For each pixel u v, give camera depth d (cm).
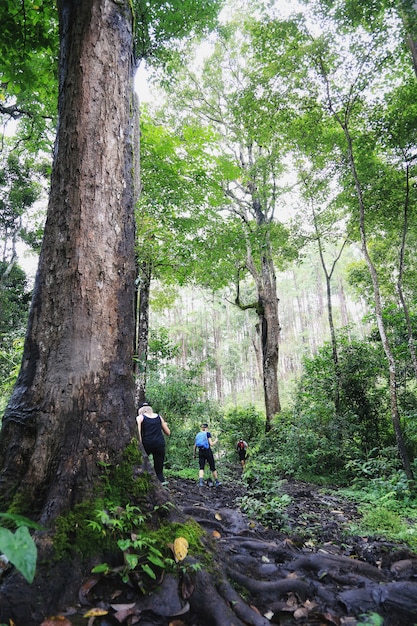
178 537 228
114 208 286
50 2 509
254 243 1402
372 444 1144
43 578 186
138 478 245
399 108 830
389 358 841
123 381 264
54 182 285
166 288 1695
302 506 657
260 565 262
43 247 275
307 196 1273
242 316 4162
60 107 301
